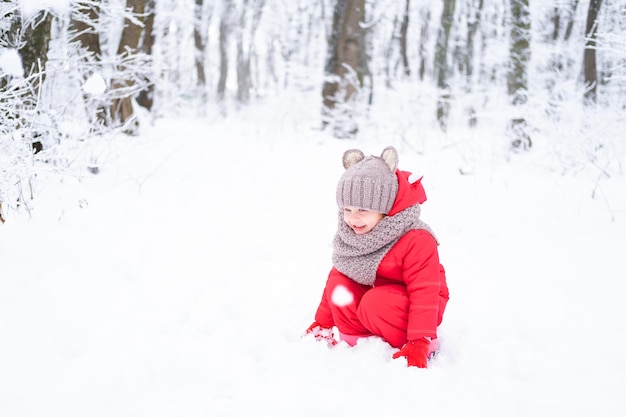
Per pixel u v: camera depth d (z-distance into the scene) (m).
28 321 2.42
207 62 21.36
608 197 4.79
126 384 2.00
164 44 10.55
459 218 4.31
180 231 3.80
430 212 4.46
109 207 4.07
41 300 2.63
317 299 2.89
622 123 6.14
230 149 7.11
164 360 2.15
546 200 4.80
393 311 2.16
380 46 16.22
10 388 1.93
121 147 5.63
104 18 5.57
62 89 5.34
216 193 4.90
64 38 5.11
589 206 4.56
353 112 9.24
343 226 2.27
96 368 2.10
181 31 17.83
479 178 5.73
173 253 3.41
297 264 3.41
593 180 5.47
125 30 6.16
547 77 8.23
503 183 5.50
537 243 3.74
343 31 9.40
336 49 9.85
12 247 3.15
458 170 6.13
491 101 8.33
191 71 20.72
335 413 1.80
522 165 6.44
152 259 3.29
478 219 4.29
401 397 1.86
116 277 3.01
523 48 8.20
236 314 2.69
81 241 3.39
